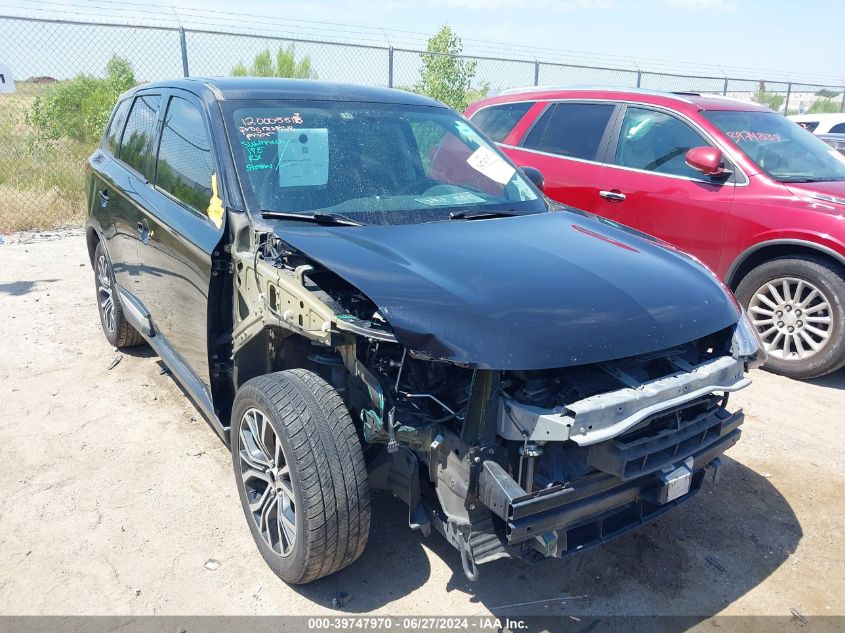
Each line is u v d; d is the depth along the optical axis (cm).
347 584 293
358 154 358
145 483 359
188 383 369
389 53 1223
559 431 223
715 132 557
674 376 254
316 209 323
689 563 314
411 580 297
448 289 253
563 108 657
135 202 414
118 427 415
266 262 287
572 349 236
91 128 1321
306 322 259
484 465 234
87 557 303
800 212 500
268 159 336
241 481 308
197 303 334
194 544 314
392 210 333
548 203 389
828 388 509
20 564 298
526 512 228
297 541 264
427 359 231
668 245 345
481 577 301
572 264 288
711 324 272
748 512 354
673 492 261
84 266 751
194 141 365
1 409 432
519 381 244
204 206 341
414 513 260
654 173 579
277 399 266
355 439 261
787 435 435
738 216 528
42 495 346
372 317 256
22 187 1043
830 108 2109
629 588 297
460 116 433
